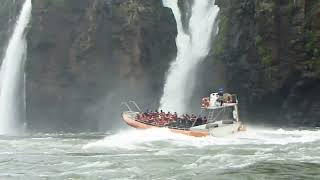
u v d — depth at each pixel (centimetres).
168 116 6700
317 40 8562
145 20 11656
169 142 5534
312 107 8831
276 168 3612
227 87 10300
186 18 11994
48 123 12169
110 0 11744
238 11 9894
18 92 12975
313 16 8600
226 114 6359
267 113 9588
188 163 3972
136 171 3662
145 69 11644
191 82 11275
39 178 3509
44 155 4984
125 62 11625
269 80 9119
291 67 8888
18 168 4047
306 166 3691
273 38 9025
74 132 11481
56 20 12175
